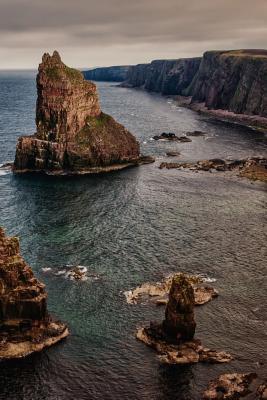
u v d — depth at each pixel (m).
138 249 97.19
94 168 158.12
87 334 69.50
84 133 162.50
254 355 65.19
